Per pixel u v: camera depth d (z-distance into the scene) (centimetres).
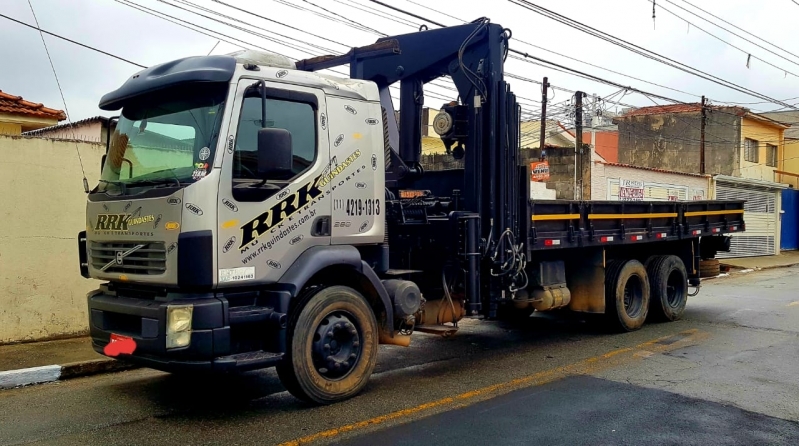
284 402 630
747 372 749
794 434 540
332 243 627
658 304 1088
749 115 3148
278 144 539
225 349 539
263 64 605
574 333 1016
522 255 815
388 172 864
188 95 573
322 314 609
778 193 3109
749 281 1862
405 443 514
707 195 2664
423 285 770
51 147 906
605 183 2192
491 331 1039
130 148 607
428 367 782
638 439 525
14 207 874
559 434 535
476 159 789
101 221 609
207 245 533
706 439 526
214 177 540
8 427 556
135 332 576
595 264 991
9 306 872
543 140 2234
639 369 765
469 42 796
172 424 562
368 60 895
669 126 3291
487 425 557
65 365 745
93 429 549
